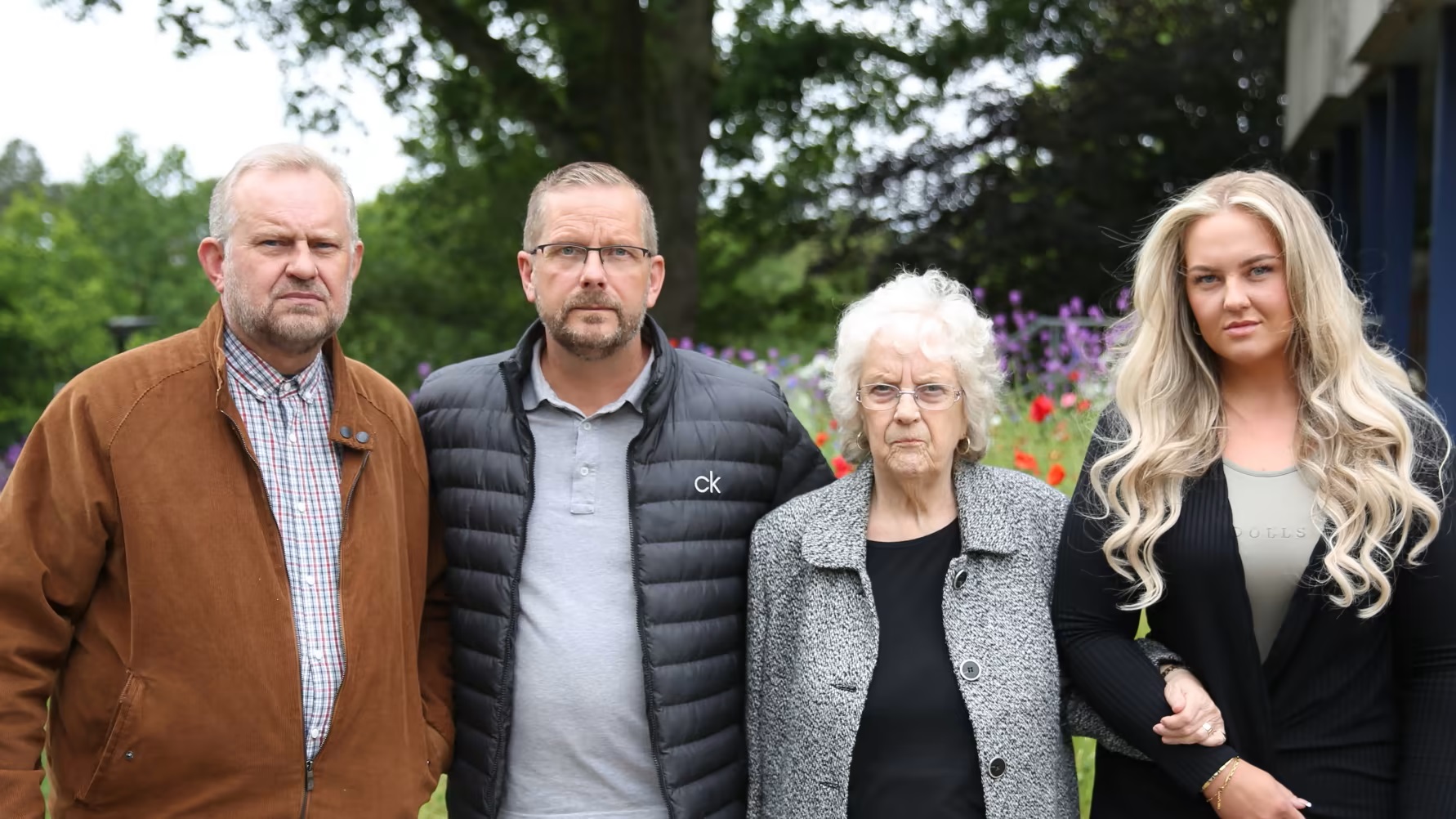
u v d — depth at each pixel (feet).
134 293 147.84
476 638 8.77
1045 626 8.13
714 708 8.86
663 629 8.62
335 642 7.77
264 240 7.66
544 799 8.58
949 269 52.95
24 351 126.00
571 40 43.83
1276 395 7.74
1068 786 8.10
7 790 7.07
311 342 7.81
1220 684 7.39
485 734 8.68
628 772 8.63
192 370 7.70
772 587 8.69
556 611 8.63
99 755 7.38
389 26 47.01
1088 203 52.90
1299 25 45.06
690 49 44.34
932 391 8.18
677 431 9.00
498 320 66.54
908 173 55.72
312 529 7.84
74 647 7.58
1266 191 7.48
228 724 7.35
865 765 7.88
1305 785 7.21
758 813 8.70
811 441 9.79
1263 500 7.43
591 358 8.76
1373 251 33.37
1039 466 16.02
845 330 8.61
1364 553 6.98
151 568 7.34
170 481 7.44
